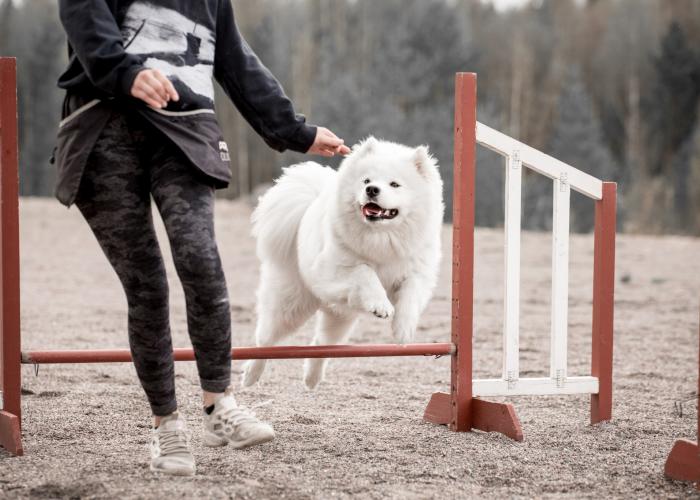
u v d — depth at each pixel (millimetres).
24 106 52531
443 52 53156
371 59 57031
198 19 4055
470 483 4312
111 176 3871
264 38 52969
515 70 55656
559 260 5859
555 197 5898
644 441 5316
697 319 11531
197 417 5883
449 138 42125
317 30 61562
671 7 62844
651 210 41406
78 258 18516
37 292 13430
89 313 11414
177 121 3895
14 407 4996
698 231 40938
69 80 3934
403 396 6816
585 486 4312
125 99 3848
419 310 5734
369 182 5543
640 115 56812
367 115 42531
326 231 5711
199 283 3941
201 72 4016
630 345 9547
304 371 6793
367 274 5516
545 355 8938
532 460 4805
